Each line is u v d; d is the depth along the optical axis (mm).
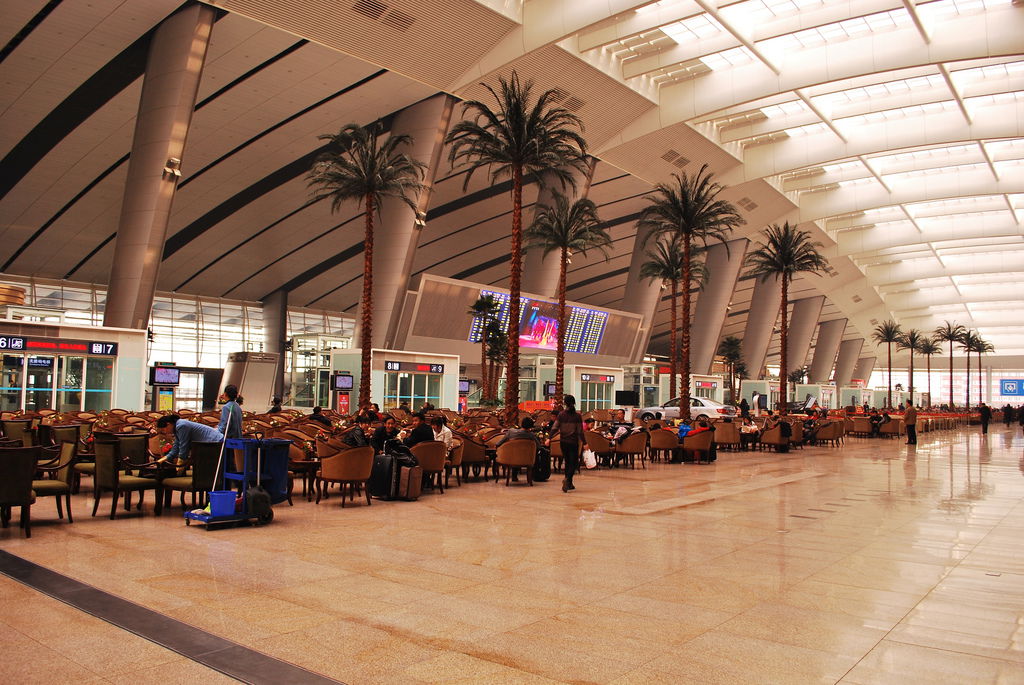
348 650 4094
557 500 10531
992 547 7348
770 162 41906
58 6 25609
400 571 5977
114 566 5906
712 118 36906
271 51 28969
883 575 6090
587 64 30453
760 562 6535
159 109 26531
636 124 36375
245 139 36281
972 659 4090
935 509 10094
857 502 10742
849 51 30219
